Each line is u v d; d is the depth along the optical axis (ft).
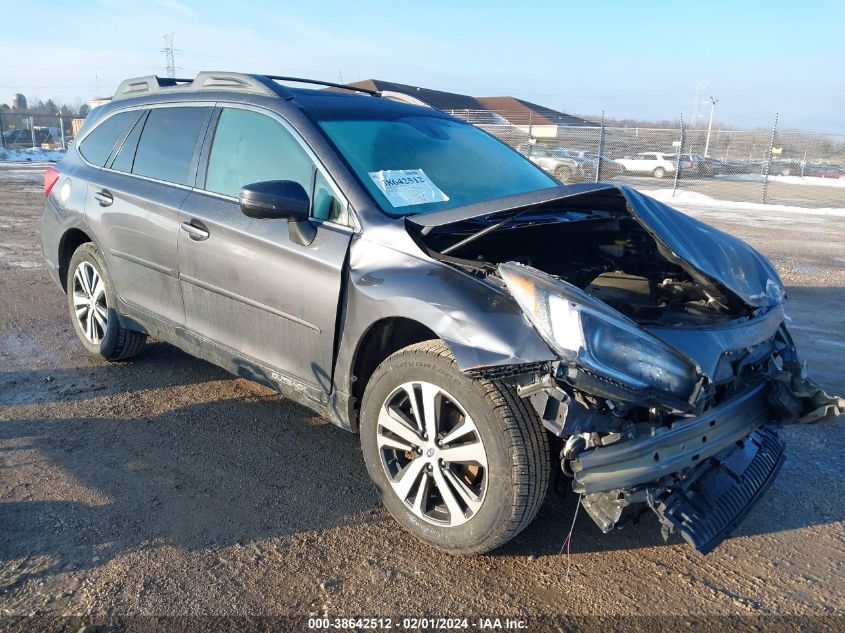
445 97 140.46
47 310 20.98
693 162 85.35
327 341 10.27
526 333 8.03
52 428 12.77
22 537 9.36
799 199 70.03
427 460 9.11
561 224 11.19
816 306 23.72
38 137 140.26
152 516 9.99
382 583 8.65
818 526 10.19
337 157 10.80
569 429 7.63
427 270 9.22
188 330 13.05
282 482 11.09
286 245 10.69
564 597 8.46
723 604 8.40
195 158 12.93
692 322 9.45
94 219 14.92
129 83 16.01
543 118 119.34
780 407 9.20
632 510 8.32
